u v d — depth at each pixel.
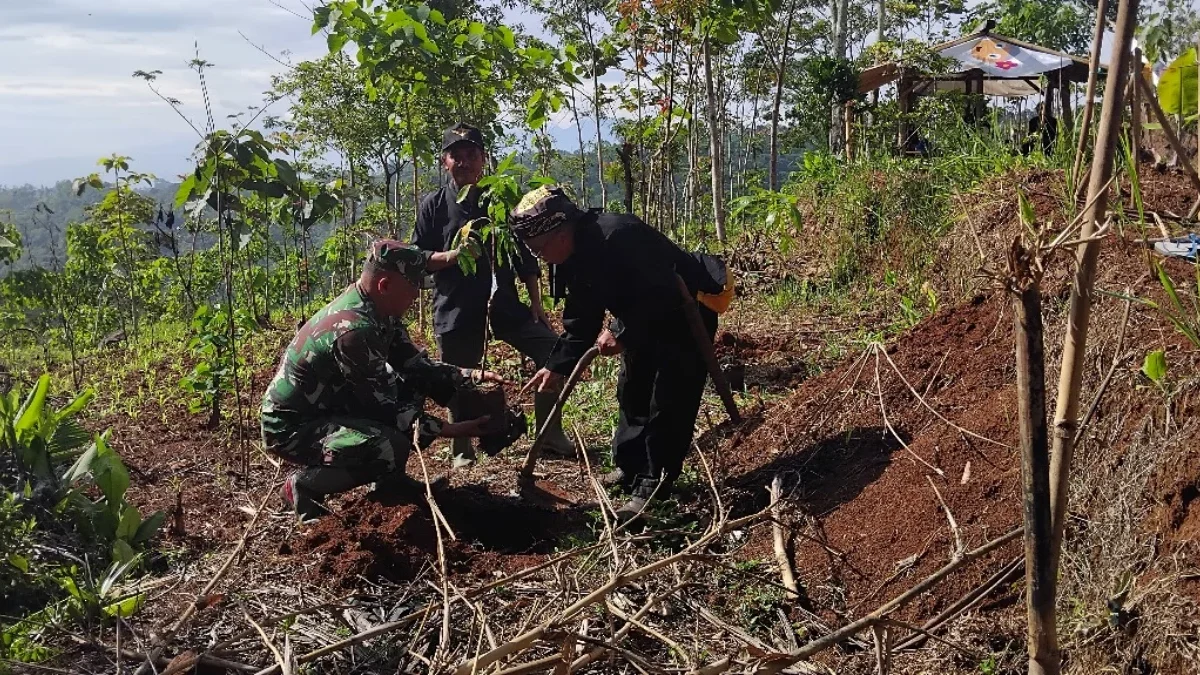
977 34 13.95
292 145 7.43
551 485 4.86
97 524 3.86
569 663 2.65
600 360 6.80
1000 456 3.60
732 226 12.49
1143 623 2.63
